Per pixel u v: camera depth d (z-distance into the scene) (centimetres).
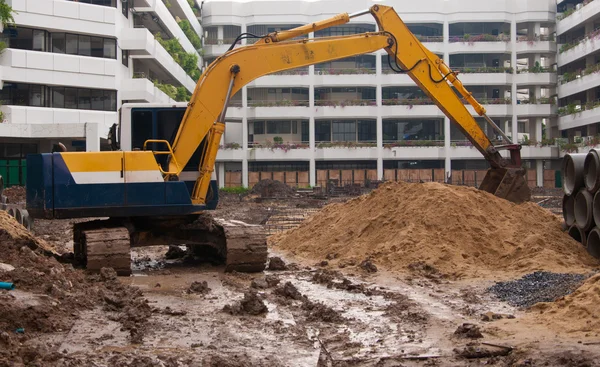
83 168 1438
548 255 1448
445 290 1255
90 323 951
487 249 1556
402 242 1600
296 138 6769
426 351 836
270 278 1340
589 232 1519
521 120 7000
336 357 820
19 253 1266
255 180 6669
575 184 1558
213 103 1548
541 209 1756
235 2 6919
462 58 6719
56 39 4525
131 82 4691
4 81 4294
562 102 6544
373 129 6762
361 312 1079
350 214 1948
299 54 1636
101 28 4562
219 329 951
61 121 4425
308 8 6762
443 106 1844
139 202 1456
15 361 742
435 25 6762
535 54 6619
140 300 1103
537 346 809
